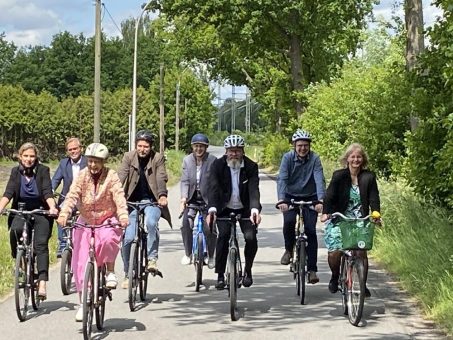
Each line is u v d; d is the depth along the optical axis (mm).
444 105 14938
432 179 15211
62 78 125500
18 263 10070
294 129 51031
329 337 9242
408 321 10164
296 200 11930
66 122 97750
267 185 45344
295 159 11875
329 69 52594
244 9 46219
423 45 20031
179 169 61281
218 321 10234
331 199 10477
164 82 102500
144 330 9664
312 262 11672
